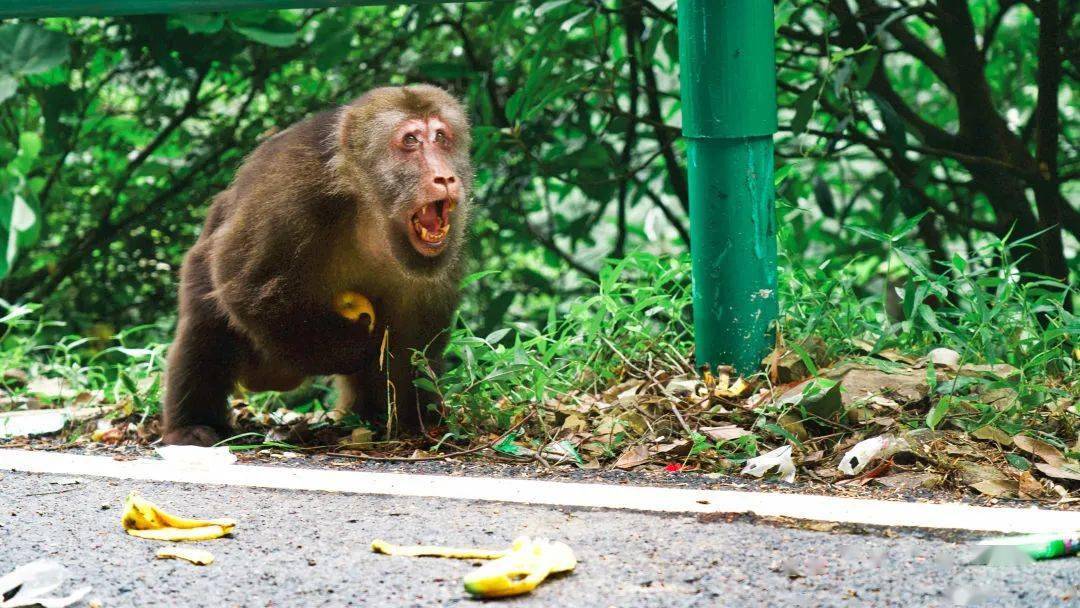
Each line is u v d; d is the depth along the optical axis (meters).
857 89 4.25
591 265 5.55
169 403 3.76
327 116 3.70
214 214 3.83
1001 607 2.87
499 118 4.99
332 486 3.32
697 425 3.54
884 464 3.35
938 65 4.49
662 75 6.05
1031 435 3.41
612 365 3.84
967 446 3.39
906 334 3.82
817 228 5.17
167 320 5.53
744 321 3.68
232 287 3.63
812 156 4.49
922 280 3.71
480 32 5.14
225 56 4.73
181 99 5.63
